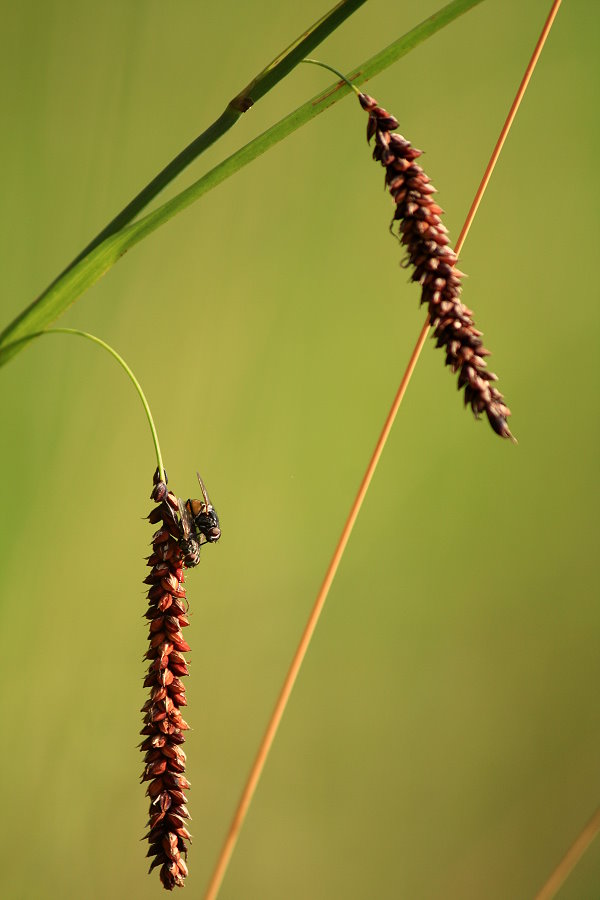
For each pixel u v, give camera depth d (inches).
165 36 33.4
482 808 34.4
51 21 31.1
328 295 35.2
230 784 33.0
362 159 35.7
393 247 35.9
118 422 31.4
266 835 32.7
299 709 34.2
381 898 32.4
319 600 22.0
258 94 21.7
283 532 34.8
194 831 32.3
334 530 35.5
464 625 36.5
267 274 34.3
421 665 36.0
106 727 30.3
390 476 36.2
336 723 34.4
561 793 34.8
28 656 28.6
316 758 33.9
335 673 34.8
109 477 31.3
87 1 31.7
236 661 33.9
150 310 32.3
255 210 34.2
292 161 34.6
